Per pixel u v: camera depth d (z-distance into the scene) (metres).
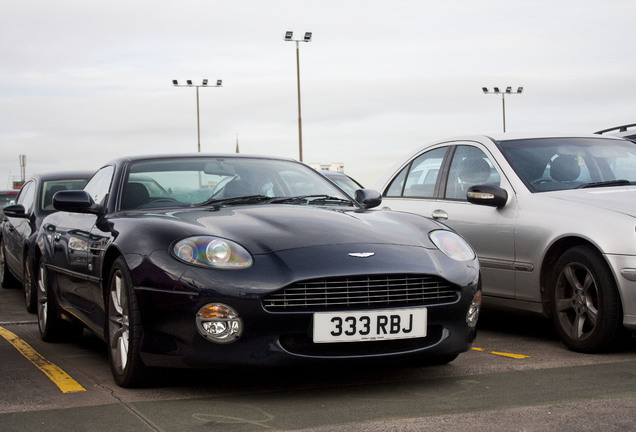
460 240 4.04
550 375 3.97
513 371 4.10
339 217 4.05
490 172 5.65
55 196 4.47
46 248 5.40
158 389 3.79
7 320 6.73
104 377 4.14
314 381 3.92
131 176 4.67
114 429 3.06
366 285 3.55
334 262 3.53
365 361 3.57
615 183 5.39
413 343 3.67
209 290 3.46
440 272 3.70
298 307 3.48
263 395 3.62
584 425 2.98
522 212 5.20
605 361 4.37
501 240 5.31
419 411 3.27
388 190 6.71
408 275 3.63
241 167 4.91
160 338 3.58
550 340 5.19
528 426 2.99
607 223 4.58
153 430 3.04
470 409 3.28
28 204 8.66
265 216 3.98
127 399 3.59
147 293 3.60
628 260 4.42
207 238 3.64
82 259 4.55
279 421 3.15
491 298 5.48
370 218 4.16
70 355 4.89
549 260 5.00
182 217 4.03
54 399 3.60
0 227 9.81
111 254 4.07
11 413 3.34
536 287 5.06
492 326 5.84
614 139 6.08
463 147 6.05
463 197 5.81
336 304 3.51
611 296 4.49
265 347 3.45
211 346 3.47
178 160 4.88
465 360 4.46
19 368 4.42
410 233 3.96
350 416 3.22
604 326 4.51
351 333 3.50
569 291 4.86
